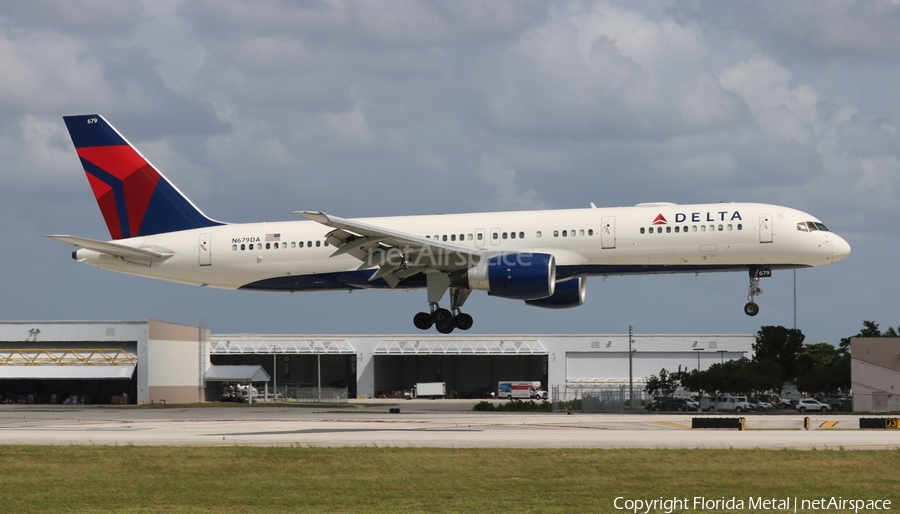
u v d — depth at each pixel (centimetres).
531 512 7000
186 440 11769
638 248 15100
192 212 17588
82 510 7244
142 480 8575
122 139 17762
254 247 16950
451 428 13750
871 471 8594
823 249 14700
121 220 17750
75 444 11225
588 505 7250
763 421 15925
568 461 9275
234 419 17112
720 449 10031
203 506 7350
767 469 8731
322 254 16638
